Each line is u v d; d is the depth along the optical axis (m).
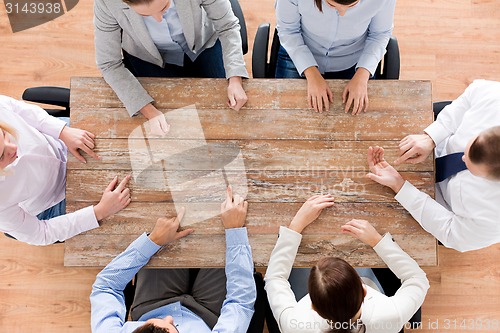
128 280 1.73
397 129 1.78
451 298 2.41
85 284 2.43
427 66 2.63
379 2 1.68
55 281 2.43
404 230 1.72
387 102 1.80
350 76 2.16
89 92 1.80
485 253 2.44
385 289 1.87
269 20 2.64
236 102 1.78
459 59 2.63
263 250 1.72
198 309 1.90
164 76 2.08
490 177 1.52
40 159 1.76
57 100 1.92
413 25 2.64
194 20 1.82
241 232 1.69
